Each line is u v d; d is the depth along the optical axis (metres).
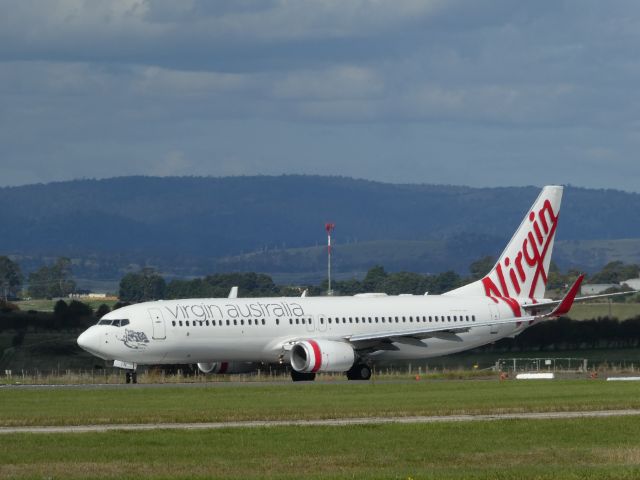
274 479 85.56
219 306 199.25
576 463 94.88
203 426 115.88
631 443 104.62
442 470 91.19
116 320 192.00
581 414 126.25
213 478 86.19
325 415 124.62
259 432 109.75
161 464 93.19
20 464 92.88
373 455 98.00
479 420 119.56
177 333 193.38
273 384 179.88
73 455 97.00
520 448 101.94
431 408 131.88
